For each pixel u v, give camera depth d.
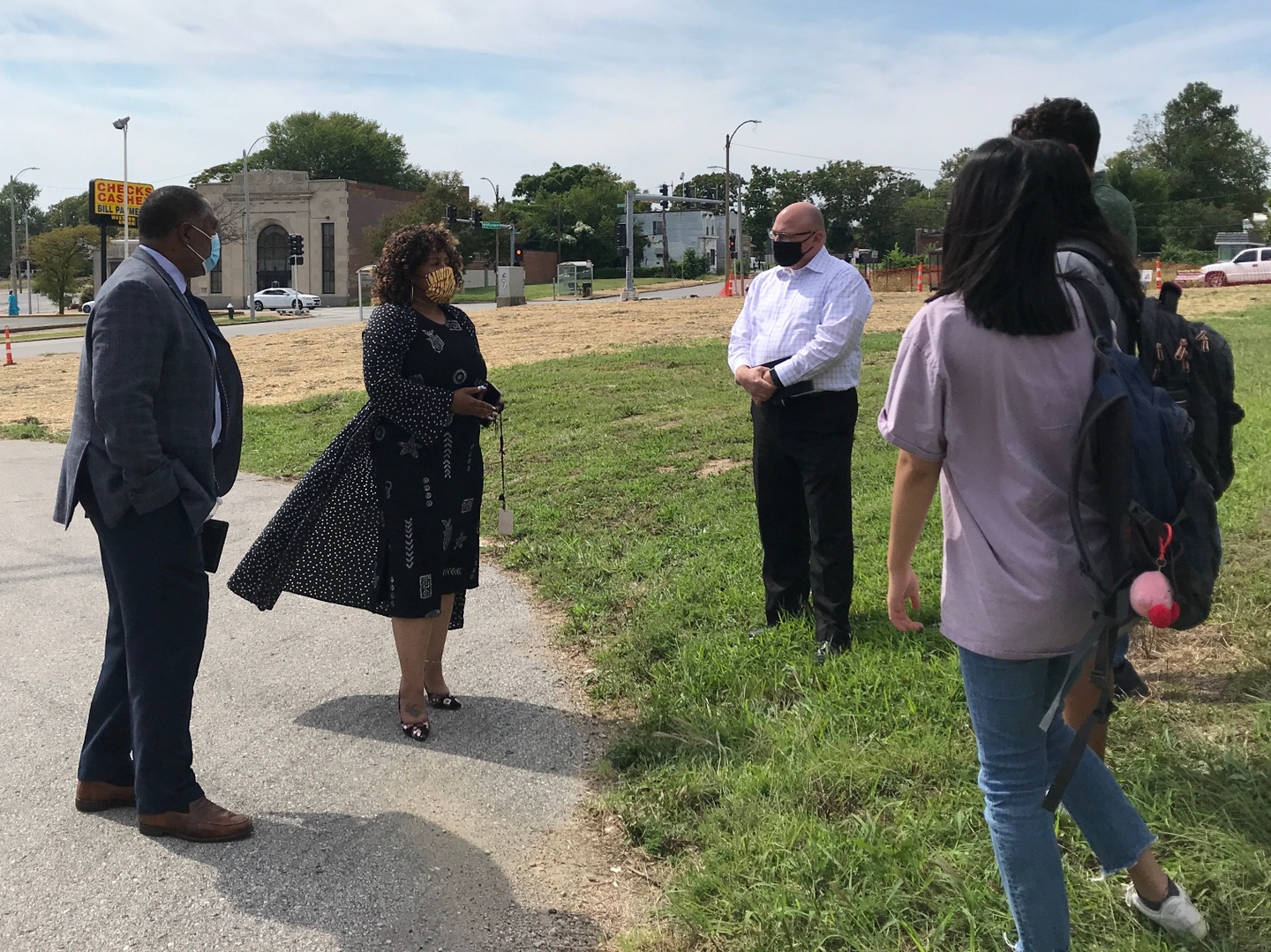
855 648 4.24
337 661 4.78
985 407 2.15
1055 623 2.12
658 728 3.86
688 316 26.72
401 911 2.87
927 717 3.58
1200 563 2.04
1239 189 100.62
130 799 3.44
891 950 2.47
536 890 2.98
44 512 7.98
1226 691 3.60
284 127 116.75
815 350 4.21
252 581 4.03
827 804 3.15
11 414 14.88
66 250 67.81
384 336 3.71
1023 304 2.08
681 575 5.53
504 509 4.31
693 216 116.69
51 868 3.07
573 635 4.97
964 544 2.20
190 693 3.21
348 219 77.38
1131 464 2.04
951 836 2.89
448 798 3.51
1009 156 2.12
